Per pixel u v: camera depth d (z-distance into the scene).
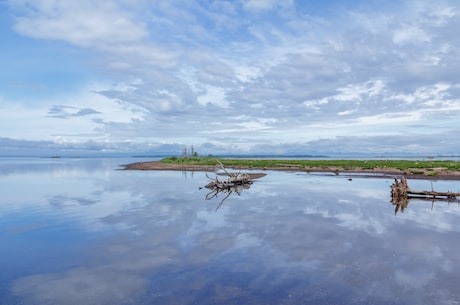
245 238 15.30
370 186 36.38
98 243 14.62
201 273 11.22
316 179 45.59
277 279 10.70
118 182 42.03
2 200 26.72
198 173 59.69
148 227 17.44
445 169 54.84
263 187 35.91
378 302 9.19
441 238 15.25
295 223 18.25
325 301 9.24
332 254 13.05
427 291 9.84
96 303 9.22
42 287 10.21
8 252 13.50
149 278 10.83
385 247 13.92
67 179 46.78
